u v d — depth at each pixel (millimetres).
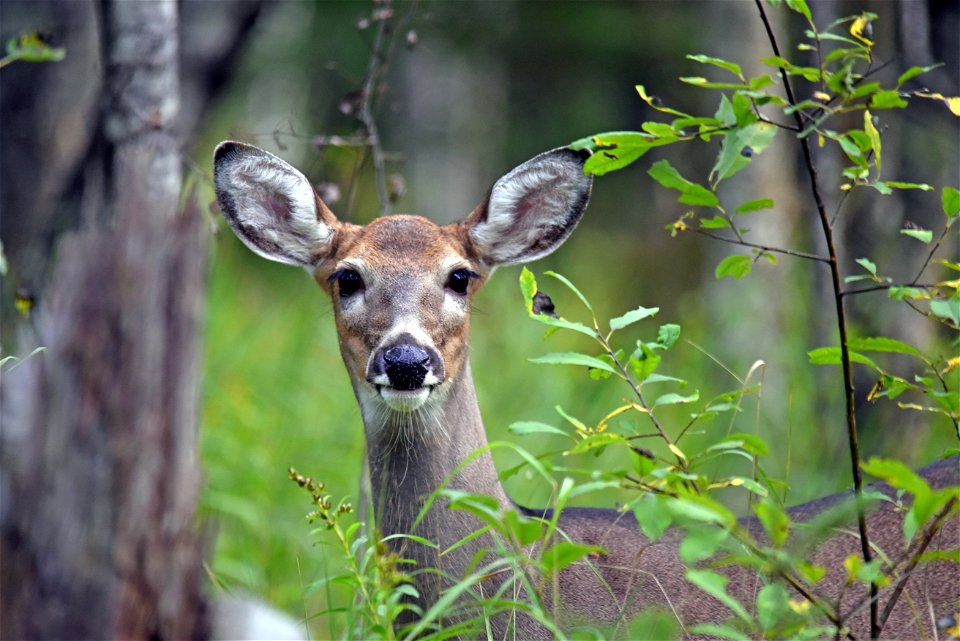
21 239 15508
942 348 13797
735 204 16984
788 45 16938
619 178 29234
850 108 7613
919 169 14172
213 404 14219
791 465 14008
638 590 9148
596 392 14992
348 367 10141
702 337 17875
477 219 10695
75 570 7023
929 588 8859
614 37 28656
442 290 10000
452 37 28891
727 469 13977
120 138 10195
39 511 7031
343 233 10680
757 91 7668
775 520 6445
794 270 16656
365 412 9859
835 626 7281
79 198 11492
